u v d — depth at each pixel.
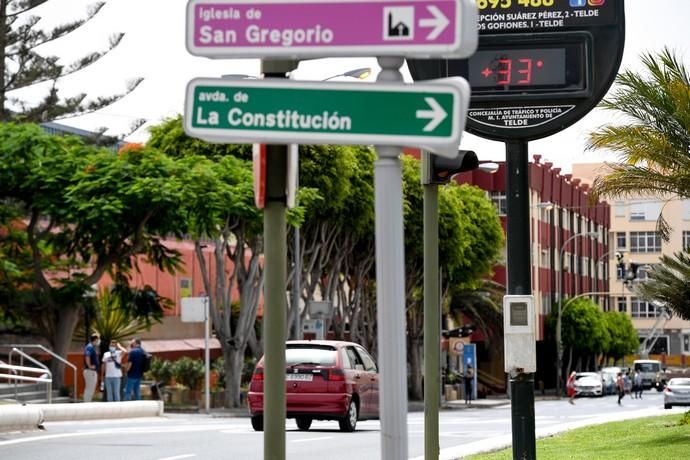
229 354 78.00
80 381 77.19
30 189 66.88
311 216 81.50
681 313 43.22
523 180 21.50
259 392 46.47
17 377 54.75
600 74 21.33
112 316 74.31
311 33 7.86
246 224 73.50
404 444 7.71
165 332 99.88
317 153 80.31
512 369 20.84
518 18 21.48
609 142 38.34
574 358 188.50
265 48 7.90
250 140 7.99
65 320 69.31
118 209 64.44
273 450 10.48
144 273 96.00
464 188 117.56
